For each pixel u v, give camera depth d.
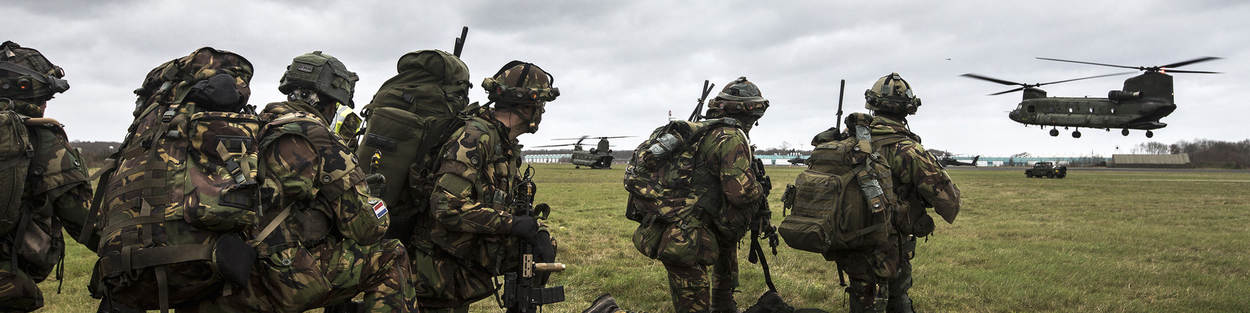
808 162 4.32
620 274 6.36
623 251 7.87
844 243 3.91
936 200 3.95
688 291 3.94
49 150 2.96
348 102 2.88
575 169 53.69
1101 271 6.84
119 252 1.94
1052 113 39.75
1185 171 74.44
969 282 6.21
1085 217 13.52
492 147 2.87
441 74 2.92
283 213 2.14
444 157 2.77
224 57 2.35
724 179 3.75
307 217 2.21
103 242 1.99
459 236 2.91
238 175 1.97
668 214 3.86
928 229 4.14
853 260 4.07
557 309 5.02
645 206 3.99
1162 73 37.03
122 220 1.97
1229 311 5.21
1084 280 6.36
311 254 2.22
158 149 2.01
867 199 3.84
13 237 2.90
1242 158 119.81
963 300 5.50
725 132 3.82
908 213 4.05
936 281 6.24
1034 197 20.25
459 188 2.73
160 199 1.94
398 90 2.91
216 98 2.08
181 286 1.96
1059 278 6.48
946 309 5.22
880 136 4.08
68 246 7.98
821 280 6.26
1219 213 14.52
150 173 1.98
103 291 2.34
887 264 4.01
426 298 2.95
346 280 2.28
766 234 4.27
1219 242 9.34
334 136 2.29
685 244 3.81
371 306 2.41
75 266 6.43
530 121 3.13
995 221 12.53
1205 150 134.12
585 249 8.07
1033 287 5.97
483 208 2.77
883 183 3.86
